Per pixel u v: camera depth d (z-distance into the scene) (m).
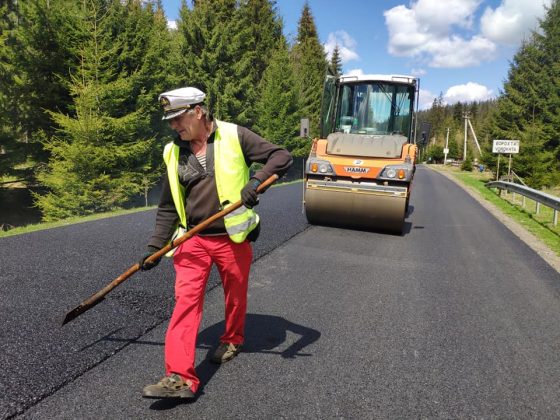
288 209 10.32
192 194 2.65
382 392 2.79
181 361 2.52
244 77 25.58
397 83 8.81
